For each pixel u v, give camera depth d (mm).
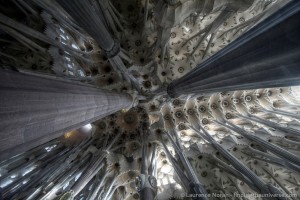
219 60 7344
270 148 12500
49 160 13828
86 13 8508
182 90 11250
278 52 4680
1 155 4070
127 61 15430
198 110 17062
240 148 14680
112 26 14844
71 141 16312
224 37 15797
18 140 4320
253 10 15109
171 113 16875
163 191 14320
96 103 8102
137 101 15648
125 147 16078
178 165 12773
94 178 14328
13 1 13500
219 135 16391
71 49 14281
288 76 4914
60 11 12586
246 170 11484
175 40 16156
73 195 11328
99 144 16078
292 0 4594
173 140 15297
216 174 13867
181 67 16156
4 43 15000
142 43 15820
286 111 16688
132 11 16516
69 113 6117
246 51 5746
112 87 15922
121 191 15008
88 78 15398
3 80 4137
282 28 4500
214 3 11062
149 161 14641
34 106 4648
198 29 15758
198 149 14570
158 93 15945
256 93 17609
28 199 10438
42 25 13969
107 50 12055
